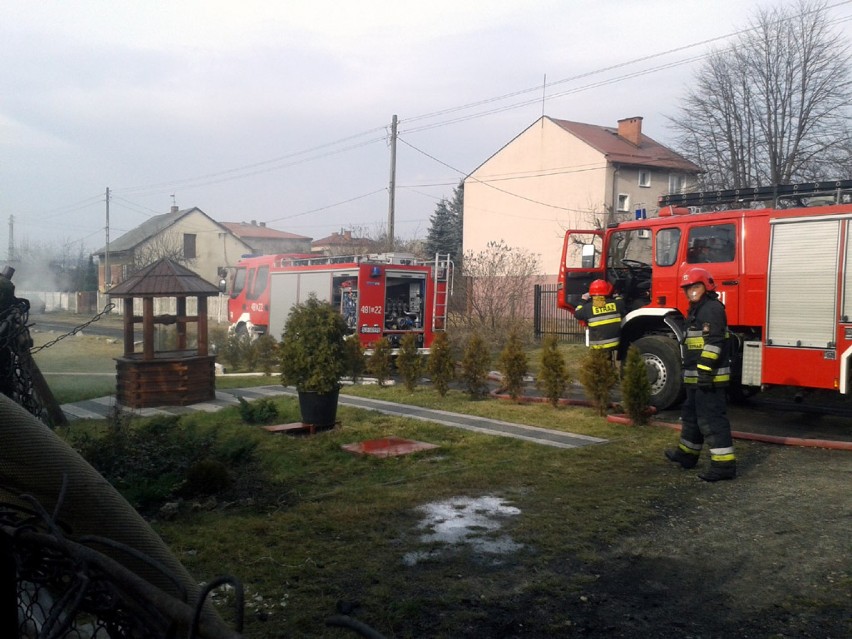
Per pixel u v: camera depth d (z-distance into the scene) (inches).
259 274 837.8
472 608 165.2
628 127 1504.7
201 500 237.6
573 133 1440.7
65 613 67.5
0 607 74.1
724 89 1128.2
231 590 171.3
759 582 180.1
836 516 229.1
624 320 456.8
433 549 201.2
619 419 395.9
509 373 478.0
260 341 649.6
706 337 279.7
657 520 228.2
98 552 61.8
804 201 403.5
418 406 455.8
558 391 446.9
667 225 443.2
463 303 962.1
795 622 158.2
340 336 371.6
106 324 1457.9
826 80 1053.2
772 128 1096.8
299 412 412.2
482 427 383.6
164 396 448.1
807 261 374.0
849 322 358.6
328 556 194.1
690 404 292.2
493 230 1603.1
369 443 332.2
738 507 241.4
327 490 259.8
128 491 223.9
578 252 538.6
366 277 663.8
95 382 579.2
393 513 232.4
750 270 397.4
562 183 1465.3
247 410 386.0
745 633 153.7
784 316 382.0
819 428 394.3
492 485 267.0
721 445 275.3
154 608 59.1
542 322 983.0
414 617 160.2
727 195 432.1
